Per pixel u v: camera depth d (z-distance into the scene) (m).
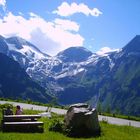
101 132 31.83
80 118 30.69
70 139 28.06
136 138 31.94
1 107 43.84
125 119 69.50
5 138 24.94
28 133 28.64
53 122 31.94
